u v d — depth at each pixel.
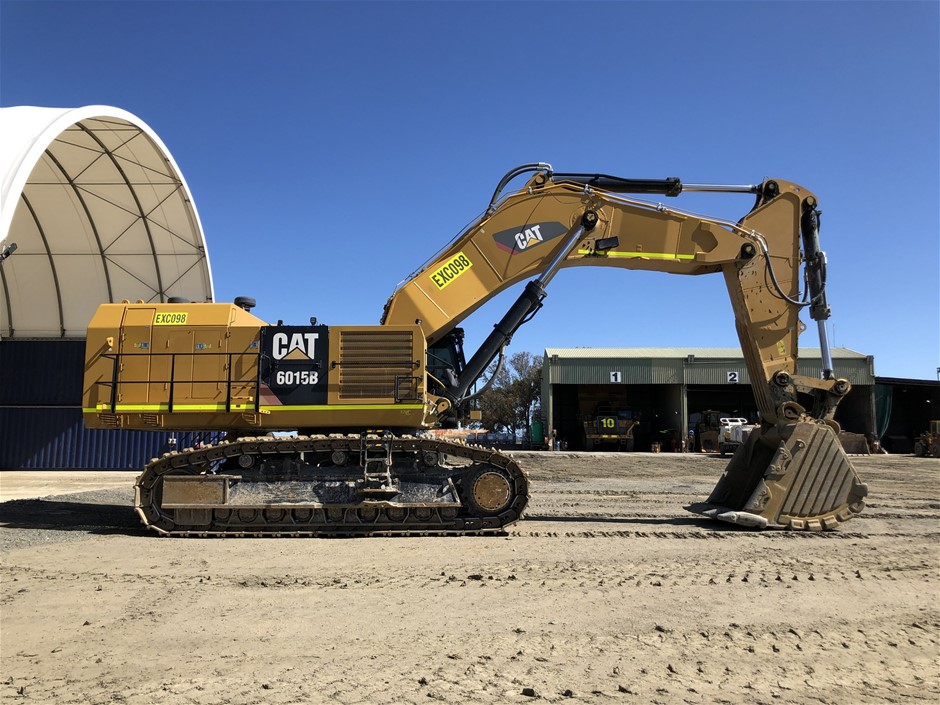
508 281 10.07
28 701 3.80
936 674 4.37
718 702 3.87
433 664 4.41
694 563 7.50
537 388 61.38
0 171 14.26
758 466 10.39
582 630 5.18
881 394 42.72
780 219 10.44
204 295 23.80
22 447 23.09
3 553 7.84
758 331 10.18
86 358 9.38
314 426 9.30
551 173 10.38
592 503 12.79
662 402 47.22
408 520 9.02
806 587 6.52
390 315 9.72
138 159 19.59
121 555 7.74
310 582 6.55
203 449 8.93
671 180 10.43
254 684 4.05
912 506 12.79
